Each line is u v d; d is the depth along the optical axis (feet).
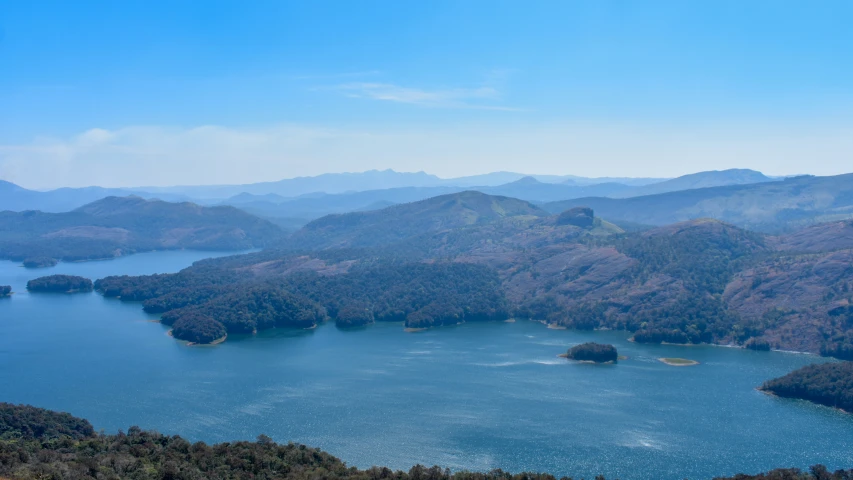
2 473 416.87
